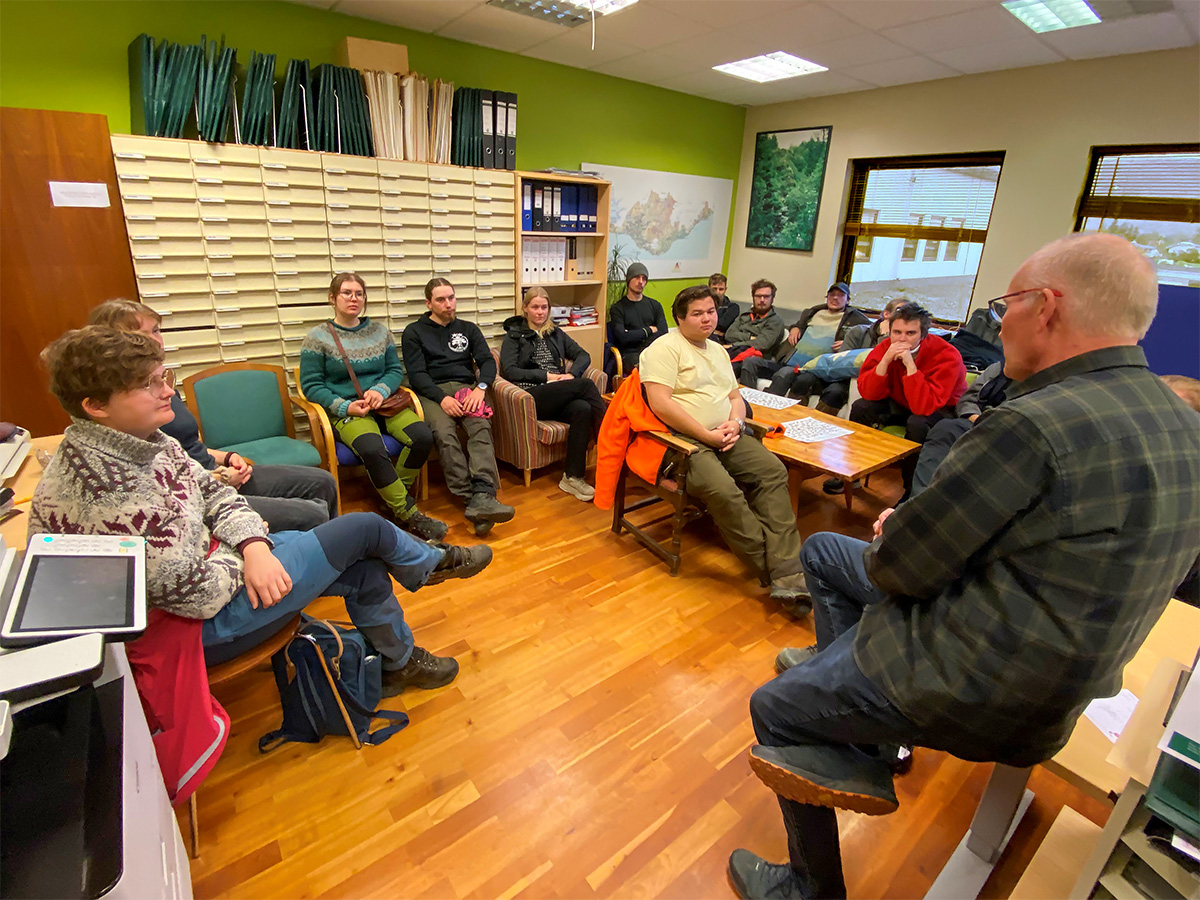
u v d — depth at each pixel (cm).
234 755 154
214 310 269
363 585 156
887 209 482
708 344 257
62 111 222
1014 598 83
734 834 139
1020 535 81
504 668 188
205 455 202
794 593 213
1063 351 85
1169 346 241
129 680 88
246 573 128
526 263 379
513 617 213
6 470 150
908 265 478
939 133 431
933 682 90
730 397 265
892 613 100
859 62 389
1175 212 348
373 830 136
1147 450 76
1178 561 80
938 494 87
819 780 101
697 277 571
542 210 373
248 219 267
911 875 131
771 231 554
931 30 324
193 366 269
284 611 135
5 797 66
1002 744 90
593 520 288
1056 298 83
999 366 266
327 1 299
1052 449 77
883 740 99
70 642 71
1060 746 93
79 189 231
